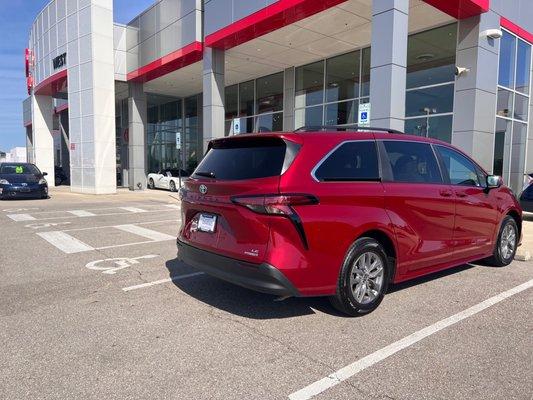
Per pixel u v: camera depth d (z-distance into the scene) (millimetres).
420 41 15555
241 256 4250
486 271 6469
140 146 25422
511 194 6891
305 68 20469
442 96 14906
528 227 10672
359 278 4566
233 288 5590
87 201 18094
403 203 4895
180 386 3221
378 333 4176
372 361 3611
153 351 3789
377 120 10781
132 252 7797
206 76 17734
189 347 3867
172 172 25141
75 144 23188
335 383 3268
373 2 10719
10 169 18781
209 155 5113
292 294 4145
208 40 17250
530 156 16375
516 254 7250
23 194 17828
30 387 3207
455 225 5602
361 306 4566
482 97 12914
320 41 16734
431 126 15289
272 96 22625
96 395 3102
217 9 16625
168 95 30234
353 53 18141
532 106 16281
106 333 4168
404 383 3271
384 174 4855
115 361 3605
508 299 5164
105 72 22141
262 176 4266
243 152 4660
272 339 4035
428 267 5332
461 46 13008
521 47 15352
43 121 30719
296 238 4102
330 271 4297
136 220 12211
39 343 3949
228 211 4375
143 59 22688
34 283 5820
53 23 25234
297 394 3115
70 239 9094
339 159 4543
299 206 4117
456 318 4559
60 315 4641
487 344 3939
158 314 4668
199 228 4824
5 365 3541
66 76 24328
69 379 3320
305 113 20609
